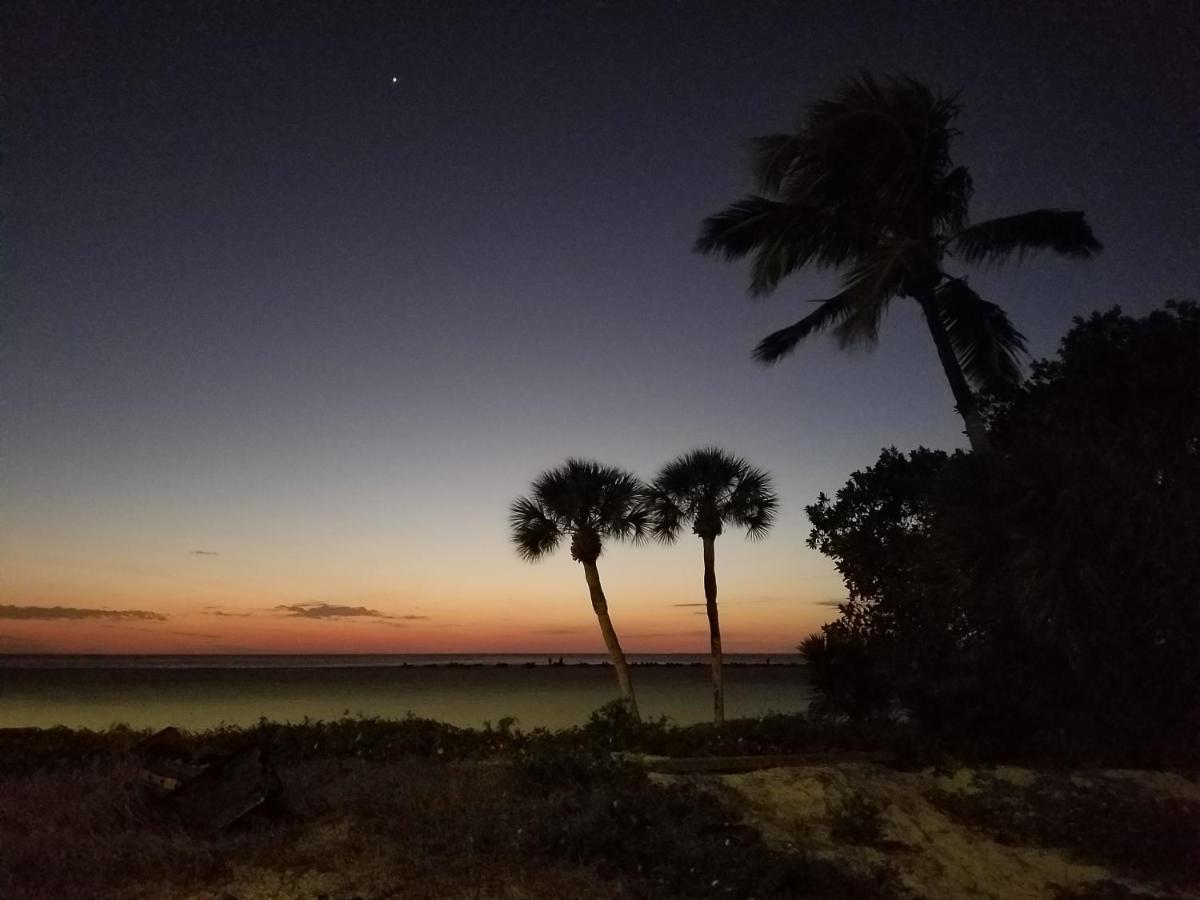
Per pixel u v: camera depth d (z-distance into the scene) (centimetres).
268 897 739
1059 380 1670
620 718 1342
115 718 3206
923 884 946
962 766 1281
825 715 1602
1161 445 1454
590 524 2645
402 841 834
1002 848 1080
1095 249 2011
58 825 839
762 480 2783
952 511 1477
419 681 7812
